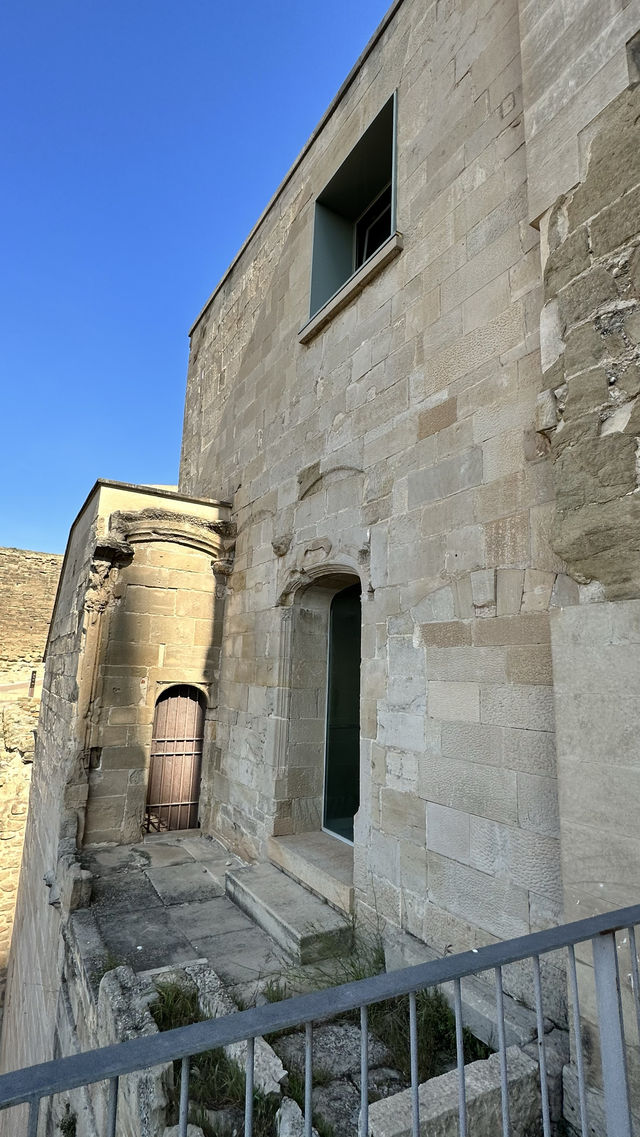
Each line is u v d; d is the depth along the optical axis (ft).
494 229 14.64
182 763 28.30
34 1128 3.41
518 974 11.13
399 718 15.58
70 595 32.48
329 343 22.13
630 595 9.25
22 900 39.55
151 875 21.77
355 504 19.11
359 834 16.57
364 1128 4.45
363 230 25.89
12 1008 36.70
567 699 10.00
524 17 12.76
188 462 39.29
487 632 13.14
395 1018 11.49
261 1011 4.35
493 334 14.23
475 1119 8.65
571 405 10.60
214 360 36.40
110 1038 11.18
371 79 21.50
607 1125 6.03
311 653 23.04
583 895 9.31
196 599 28.63
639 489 9.30
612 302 10.07
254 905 17.89
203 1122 9.12
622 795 8.93
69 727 26.61
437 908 13.47
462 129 16.24
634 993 6.30
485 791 12.63
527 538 12.42
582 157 10.92
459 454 14.76
